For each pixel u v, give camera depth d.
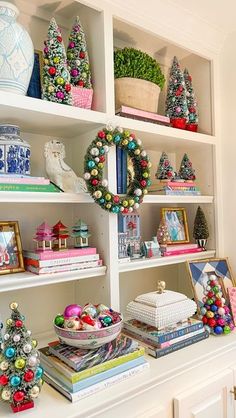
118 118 1.29
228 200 1.67
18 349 0.85
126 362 0.98
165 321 1.18
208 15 1.47
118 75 1.39
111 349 1.00
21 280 1.05
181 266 1.90
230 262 1.66
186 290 1.87
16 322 0.87
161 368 1.05
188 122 1.63
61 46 1.15
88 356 0.95
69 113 1.15
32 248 1.36
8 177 1.04
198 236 1.66
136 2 1.31
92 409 0.85
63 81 1.15
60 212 1.45
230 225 1.66
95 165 1.21
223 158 1.69
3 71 1.03
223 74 1.68
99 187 1.21
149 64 1.45
